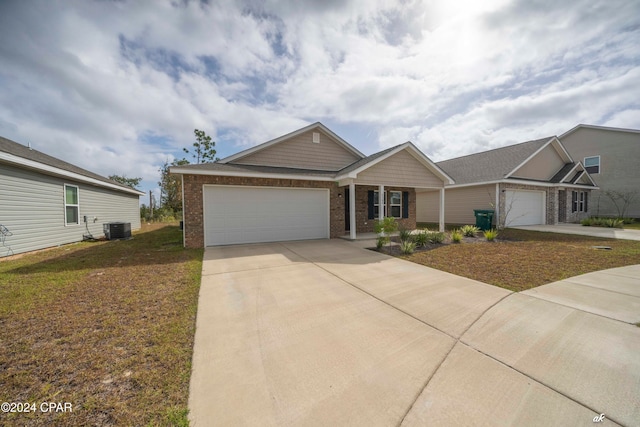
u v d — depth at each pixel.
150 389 2.06
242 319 3.33
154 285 4.64
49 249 8.54
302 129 11.43
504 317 3.32
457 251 7.62
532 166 15.58
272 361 2.44
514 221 14.79
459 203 16.66
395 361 2.43
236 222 9.19
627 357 2.42
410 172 11.13
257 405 1.90
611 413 1.78
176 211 27.17
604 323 3.09
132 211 16.44
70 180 10.11
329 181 10.58
